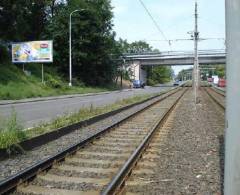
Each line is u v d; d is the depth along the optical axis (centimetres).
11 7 6300
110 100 4409
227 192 546
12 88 4841
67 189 853
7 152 1172
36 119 2252
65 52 7575
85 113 2370
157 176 976
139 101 3909
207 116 2505
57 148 1341
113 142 1470
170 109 2888
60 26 7569
